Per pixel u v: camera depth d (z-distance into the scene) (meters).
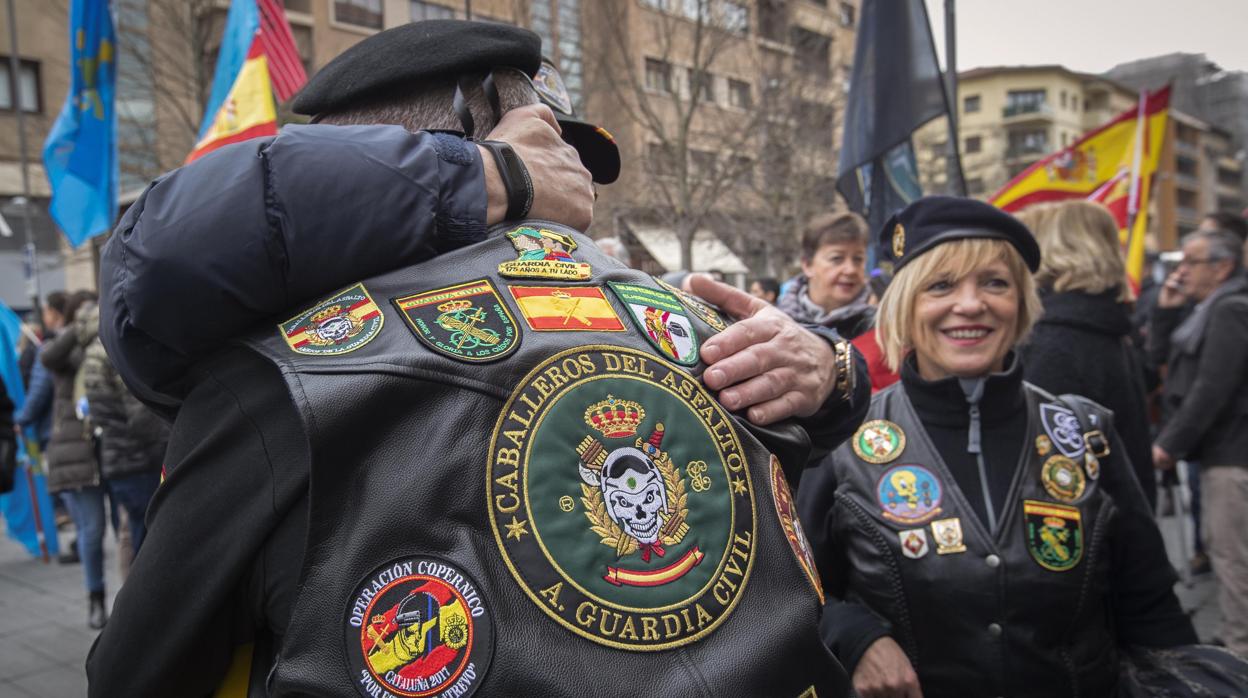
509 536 0.76
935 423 1.79
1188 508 6.01
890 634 1.70
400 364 0.79
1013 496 1.70
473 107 1.02
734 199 16.08
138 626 0.83
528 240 0.93
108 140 5.59
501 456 0.78
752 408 0.98
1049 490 1.71
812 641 0.86
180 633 0.81
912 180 4.03
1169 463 3.40
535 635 0.74
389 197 0.85
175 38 12.98
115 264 0.86
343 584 0.74
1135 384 2.84
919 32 3.91
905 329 1.89
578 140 1.25
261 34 4.36
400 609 0.73
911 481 1.75
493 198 0.94
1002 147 52.91
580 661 0.74
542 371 0.82
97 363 4.34
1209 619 4.12
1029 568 1.64
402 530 0.75
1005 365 1.90
